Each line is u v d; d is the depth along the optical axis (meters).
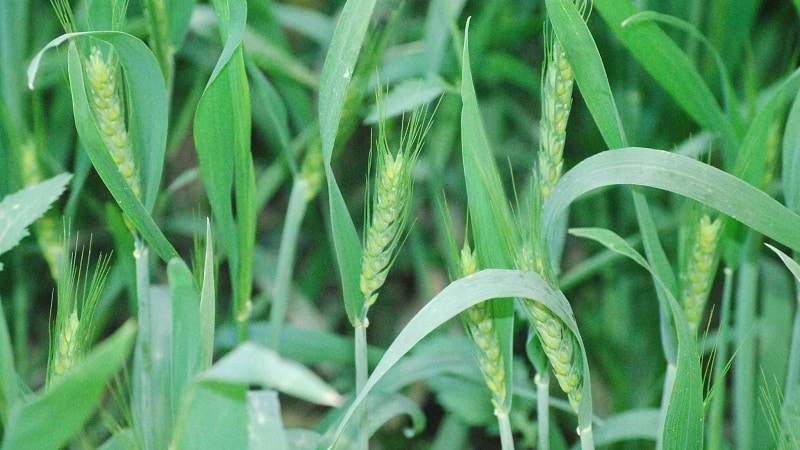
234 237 1.21
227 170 1.18
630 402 1.54
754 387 1.41
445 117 1.53
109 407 1.45
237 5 1.12
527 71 1.55
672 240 1.56
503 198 1.10
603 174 1.12
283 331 1.40
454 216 1.73
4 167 1.36
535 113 1.84
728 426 1.58
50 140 1.52
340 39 1.13
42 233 1.30
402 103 1.30
